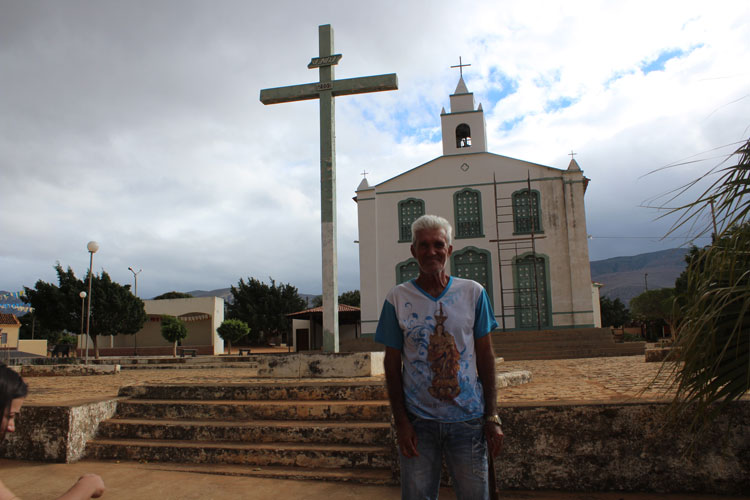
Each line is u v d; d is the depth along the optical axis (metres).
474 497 2.15
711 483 3.46
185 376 9.98
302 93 8.02
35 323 53.50
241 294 48.69
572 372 9.08
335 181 7.84
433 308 2.34
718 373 2.70
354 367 6.98
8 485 4.05
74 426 4.79
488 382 2.32
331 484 3.97
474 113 24.34
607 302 56.75
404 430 2.23
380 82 7.79
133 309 34.78
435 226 2.42
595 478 3.64
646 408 3.61
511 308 22.38
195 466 4.50
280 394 5.50
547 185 23.03
